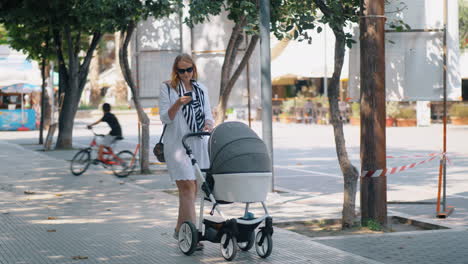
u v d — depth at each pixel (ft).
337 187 44.37
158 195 39.42
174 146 23.72
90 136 106.01
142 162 52.54
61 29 73.41
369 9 27.81
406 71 30.73
